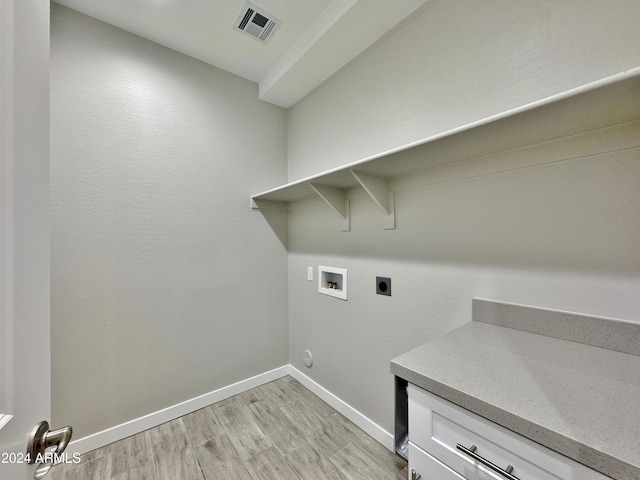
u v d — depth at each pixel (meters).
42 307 0.53
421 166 1.29
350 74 1.80
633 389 0.63
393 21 1.45
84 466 1.43
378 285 1.62
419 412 0.75
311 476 1.36
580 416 0.54
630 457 0.43
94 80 1.56
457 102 1.24
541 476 0.53
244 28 1.66
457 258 1.24
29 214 0.50
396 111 1.51
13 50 0.46
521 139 0.95
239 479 1.35
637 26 0.81
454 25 1.25
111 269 1.61
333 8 1.46
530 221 1.02
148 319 1.74
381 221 1.59
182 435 1.67
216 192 2.03
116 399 1.63
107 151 1.60
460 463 0.66
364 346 1.72
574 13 0.92
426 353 0.85
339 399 1.91
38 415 0.50
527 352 0.85
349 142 1.82
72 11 1.50
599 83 0.61
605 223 0.86
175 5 1.48
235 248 2.13
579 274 0.91
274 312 2.35
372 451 1.53
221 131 2.06
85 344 1.53
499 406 0.58
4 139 0.43
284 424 1.77
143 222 1.72
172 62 1.84
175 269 1.85
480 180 1.15
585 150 0.89
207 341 1.99
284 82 2.02
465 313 1.21
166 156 1.81
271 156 2.34
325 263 2.03
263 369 2.29
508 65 1.07
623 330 0.83
